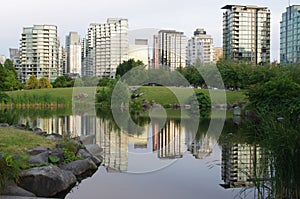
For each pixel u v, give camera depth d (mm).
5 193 3227
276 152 2771
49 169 3793
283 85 10891
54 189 3676
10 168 3439
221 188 3965
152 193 3771
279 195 2809
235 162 5289
